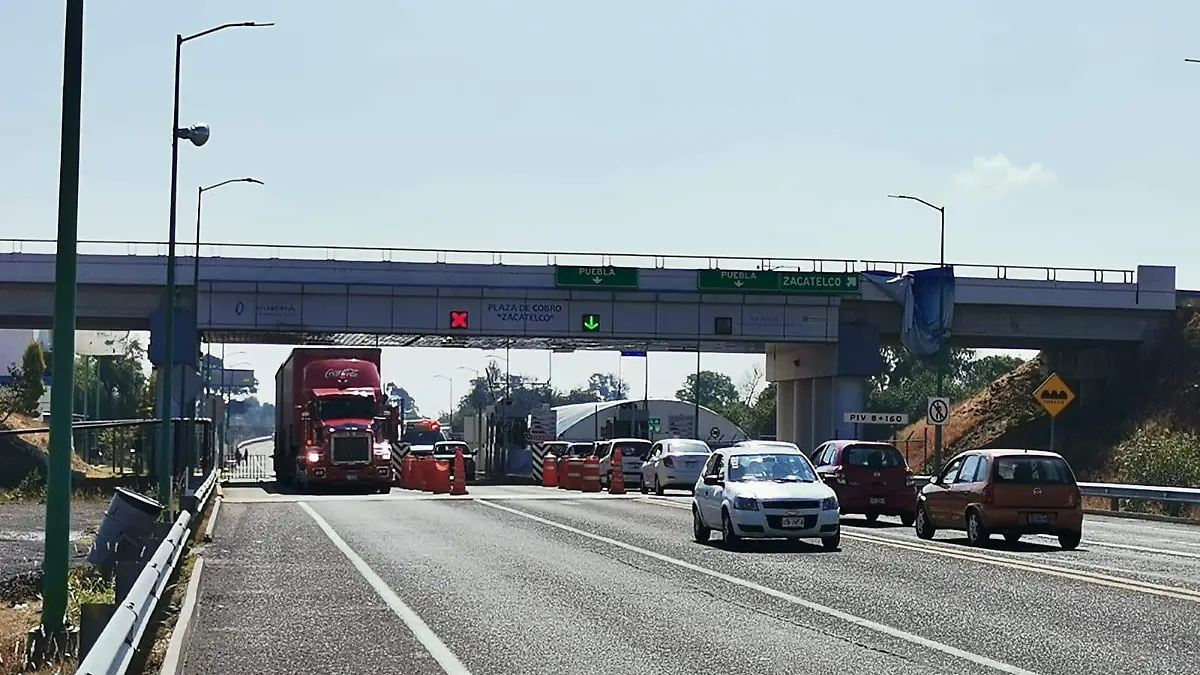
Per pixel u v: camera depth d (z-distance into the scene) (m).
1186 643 13.59
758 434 133.75
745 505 24.91
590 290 61.41
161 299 59.34
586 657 12.88
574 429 89.12
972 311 63.44
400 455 61.81
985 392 81.62
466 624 15.08
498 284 60.59
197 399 44.66
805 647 13.38
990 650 13.16
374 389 53.06
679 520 33.31
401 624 15.09
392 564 21.92
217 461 71.94
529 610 16.23
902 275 57.50
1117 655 12.88
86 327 66.44
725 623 15.09
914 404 116.75
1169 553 24.75
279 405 63.62
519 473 84.38
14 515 31.98
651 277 61.50
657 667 12.33
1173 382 61.75
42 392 68.44
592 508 38.91
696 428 77.44
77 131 14.38
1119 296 63.19
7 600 18.70
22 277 56.00
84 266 57.72
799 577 19.92
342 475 50.66
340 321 59.84
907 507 33.09
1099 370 68.75
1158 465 47.66
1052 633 14.27
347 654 13.09
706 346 71.19
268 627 14.87
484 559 22.83
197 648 13.44
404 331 60.38
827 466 34.22
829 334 63.19
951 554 23.92
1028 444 69.25
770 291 61.75
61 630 13.77
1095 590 18.17
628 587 18.64
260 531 29.28
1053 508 25.80
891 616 15.64
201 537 27.14
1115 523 36.03
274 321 59.22
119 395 112.62
